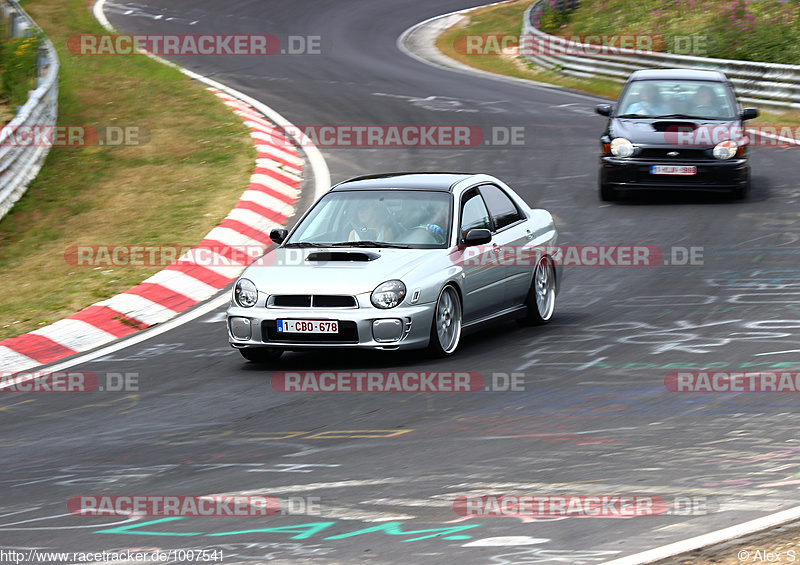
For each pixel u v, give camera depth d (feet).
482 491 60.03
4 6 308.40
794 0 330.75
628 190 172.24
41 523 59.06
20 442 78.59
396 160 204.64
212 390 89.51
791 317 103.76
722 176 163.02
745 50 310.65
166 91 257.96
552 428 72.59
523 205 113.60
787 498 56.24
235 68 327.26
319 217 103.86
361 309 91.71
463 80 312.91
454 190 103.45
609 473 62.18
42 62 237.25
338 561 50.62
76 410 86.89
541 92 288.51
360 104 264.11
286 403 83.56
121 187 183.52
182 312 123.44
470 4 486.79
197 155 201.16
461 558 50.08
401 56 369.50
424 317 92.89
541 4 399.24
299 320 92.43
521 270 106.73
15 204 177.58
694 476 60.85
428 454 67.97
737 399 77.36
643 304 114.11
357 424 76.38
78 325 116.06
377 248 98.58
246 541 53.98
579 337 101.71
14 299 129.39
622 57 303.48
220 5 466.29
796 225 148.25
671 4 364.99
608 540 51.44
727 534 50.39
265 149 204.03
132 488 64.69
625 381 84.33
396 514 56.85
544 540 51.88
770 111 256.11
